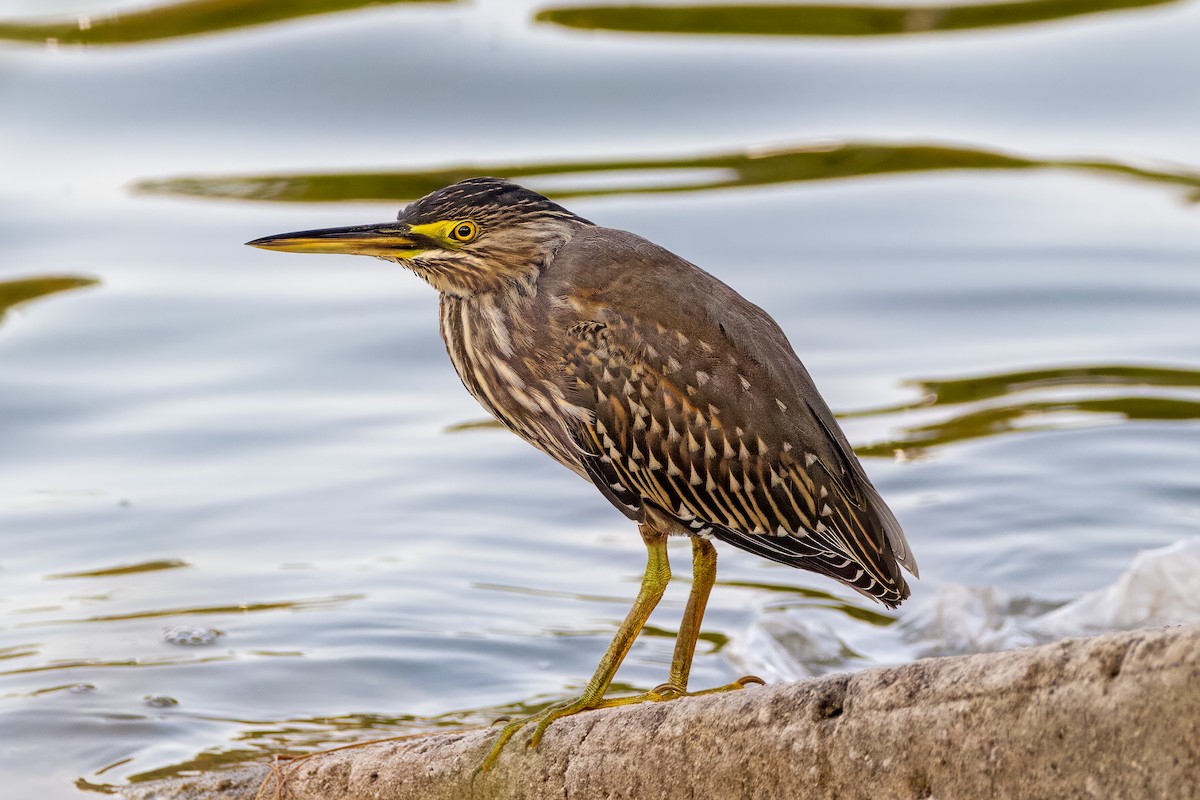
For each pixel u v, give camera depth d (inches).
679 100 799.7
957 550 495.5
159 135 784.3
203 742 381.4
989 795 222.8
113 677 414.6
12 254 692.7
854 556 333.7
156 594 464.8
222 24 848.3
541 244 335.6
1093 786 213.0
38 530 506.3
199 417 584.4
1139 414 578.6
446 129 778.8
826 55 832.3
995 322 644.1
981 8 861.8
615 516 522.0
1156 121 776.9
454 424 581.6
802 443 326.6
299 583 472.7
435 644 434.6
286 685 412.2
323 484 538.0
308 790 311.7
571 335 330.0
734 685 319.6
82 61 825.5
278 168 758.5
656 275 330.3
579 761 275.4
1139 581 456.1
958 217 719.7
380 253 337.1
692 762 257.6
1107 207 728.3
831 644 443.2
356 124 786.8
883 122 783.1
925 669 234.8
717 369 324.5
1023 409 584.7
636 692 405.7
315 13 847.7
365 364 622.8
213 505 523.2
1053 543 496.4
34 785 362.3
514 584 474.0
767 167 754.2
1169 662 208.1
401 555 491.8
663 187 745.0
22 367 617.0
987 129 776.9
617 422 330.6
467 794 290.2
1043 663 220.7
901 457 552.7
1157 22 848.3
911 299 660.1
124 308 658.8
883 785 234.1
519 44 830.5
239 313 656.4
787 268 682.8
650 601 327.0
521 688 410.6
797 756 243.4
